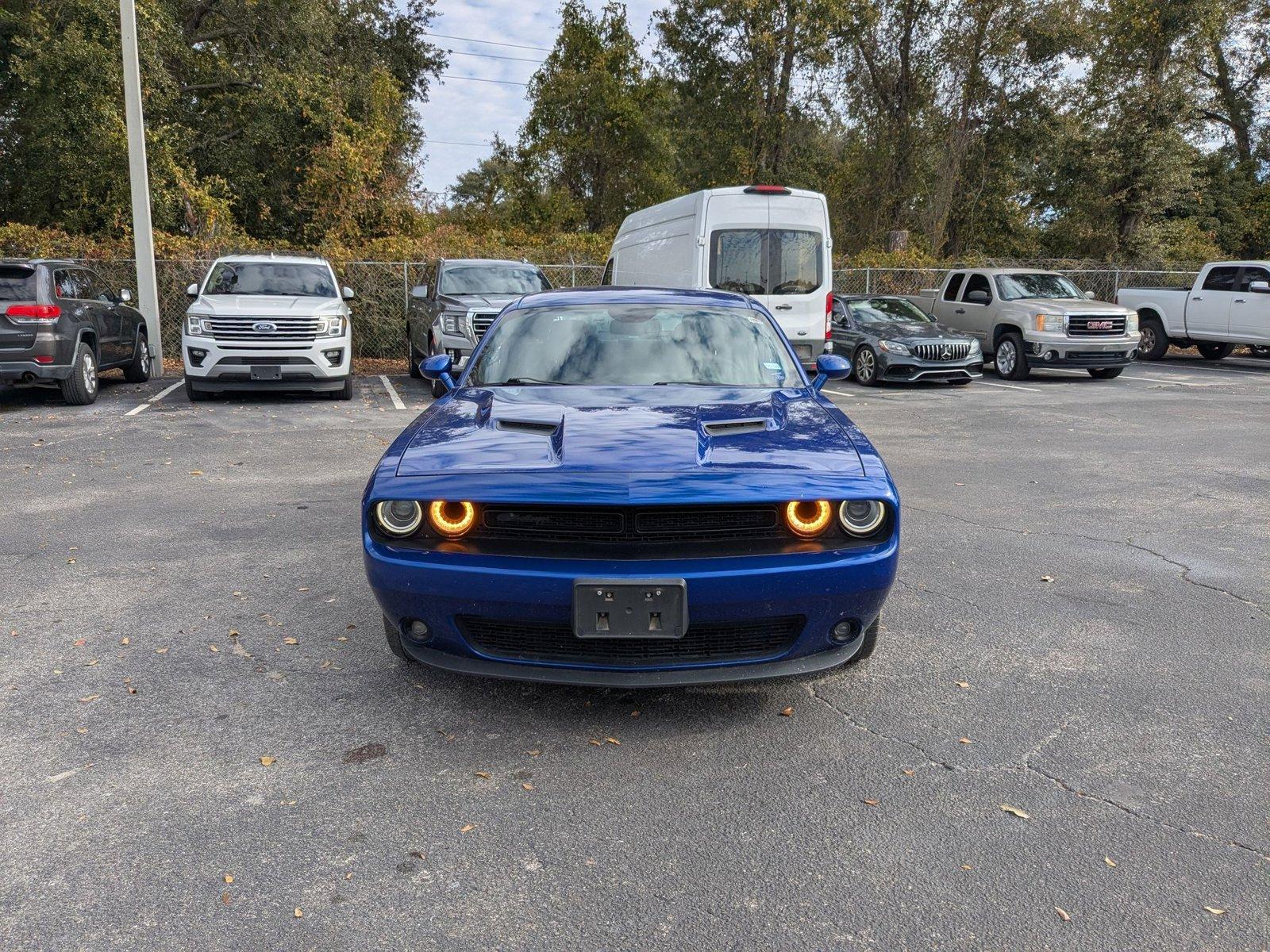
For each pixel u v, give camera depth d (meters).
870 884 2.36
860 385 14.66
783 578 2.98
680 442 3.32
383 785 2.84
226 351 10.96
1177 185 28.38
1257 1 34.09
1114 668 3.75
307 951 2.11
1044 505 6.55
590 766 2.96
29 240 15.94
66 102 20.77
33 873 2.38
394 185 24.05
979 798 2.77
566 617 2.98
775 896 2.31
